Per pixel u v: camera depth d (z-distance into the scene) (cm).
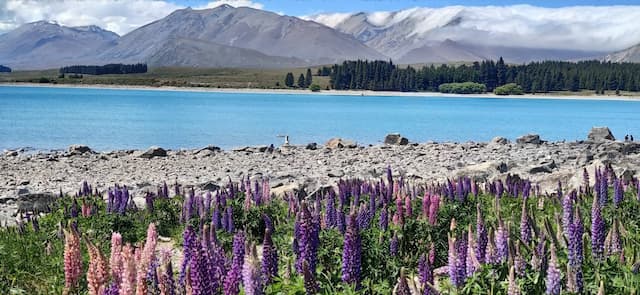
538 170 3061
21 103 13075
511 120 10331
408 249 1262
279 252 1174
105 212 1661
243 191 1869
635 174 2403
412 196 1647
